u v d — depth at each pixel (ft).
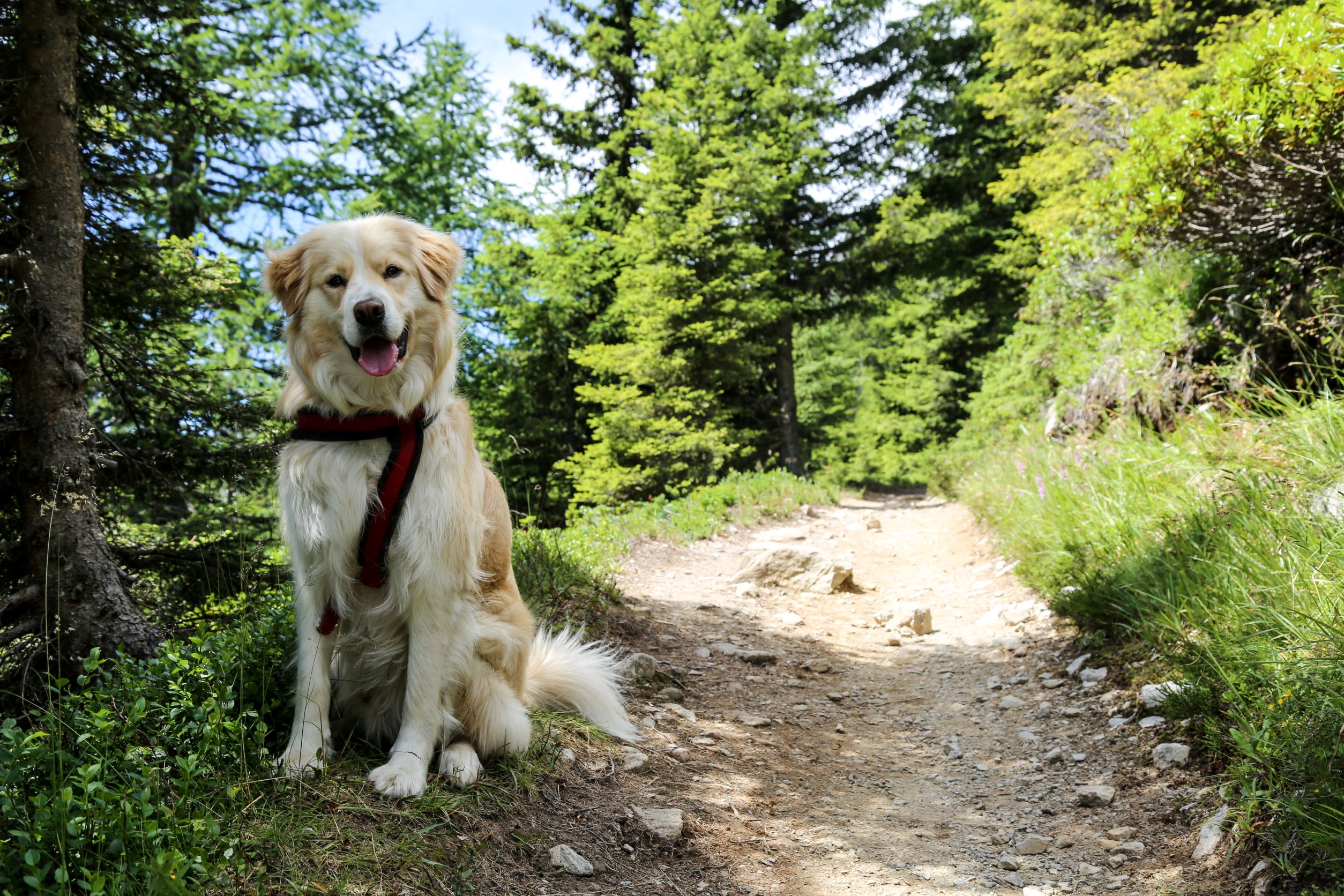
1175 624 13.75
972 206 66.59
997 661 17.84
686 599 23.29
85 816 6.95
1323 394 16.96
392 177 48.21
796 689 17.13
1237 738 9.62
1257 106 17.38
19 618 13.48
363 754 10.20
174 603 16.94
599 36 64.13
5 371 14.05
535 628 15.58
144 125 18.58
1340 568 11.67
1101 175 33.78
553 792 10.55
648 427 51.44
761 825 11.02
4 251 14.12
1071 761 12.51
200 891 6.88
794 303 64.28
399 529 9.23
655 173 53.93
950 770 13.14
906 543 33.71
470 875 8.43
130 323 18.54
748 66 57.41
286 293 9.77
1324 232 19.21
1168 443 20.04
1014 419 45.55
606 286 61.72
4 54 13.94
